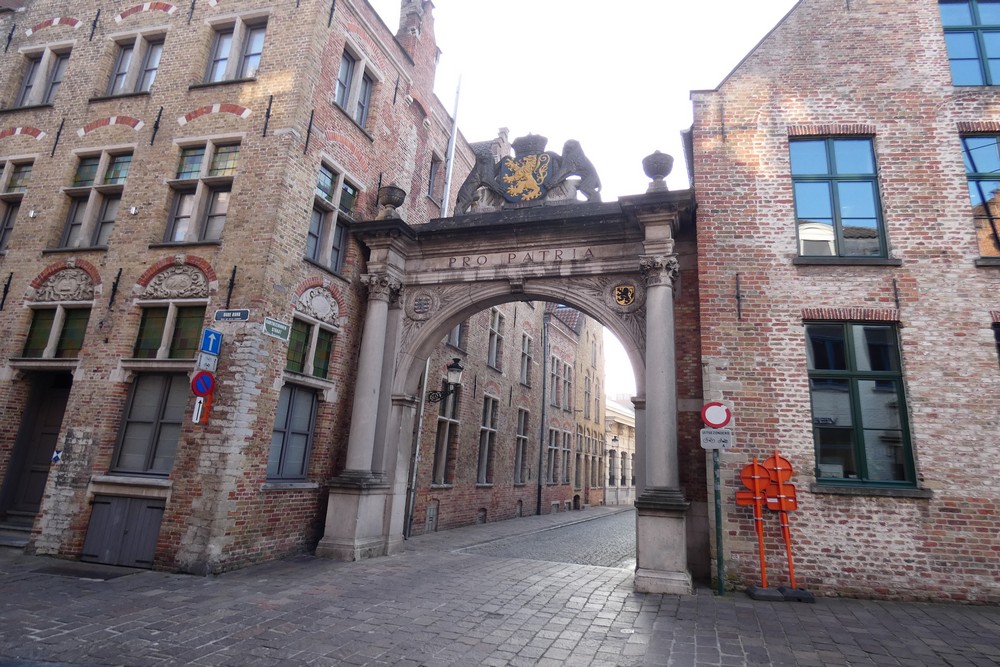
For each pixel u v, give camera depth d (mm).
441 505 14578
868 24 9500
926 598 7227
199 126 9766
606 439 34625
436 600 6730
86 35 11180
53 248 9922
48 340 9547
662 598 7254
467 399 16297
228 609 5996
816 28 9625
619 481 36562
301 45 9656
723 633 5707
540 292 10008
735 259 8812
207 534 7629
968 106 8852
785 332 8391
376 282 10445
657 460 8195
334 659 4648
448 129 15438
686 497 8617
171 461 8391
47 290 9789
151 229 9438
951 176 8586
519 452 20703
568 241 9977
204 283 8891
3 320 9867
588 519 21500
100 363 8969
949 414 7723
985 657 5059
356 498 9375
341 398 10305
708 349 8523
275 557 8703
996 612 6723
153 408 8719
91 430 8672
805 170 9164
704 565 8297
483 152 11523
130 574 7441
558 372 25609
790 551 7504
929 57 9164
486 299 10414
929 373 7902
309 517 9500
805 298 8469
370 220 10688
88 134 10484
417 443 12984
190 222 9320
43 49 11453
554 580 8266
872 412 8039
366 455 9742
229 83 9828
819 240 8844
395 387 10469
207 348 8055
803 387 8148
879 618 6387
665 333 8625
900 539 7453
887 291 8289
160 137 9953
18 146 10898
